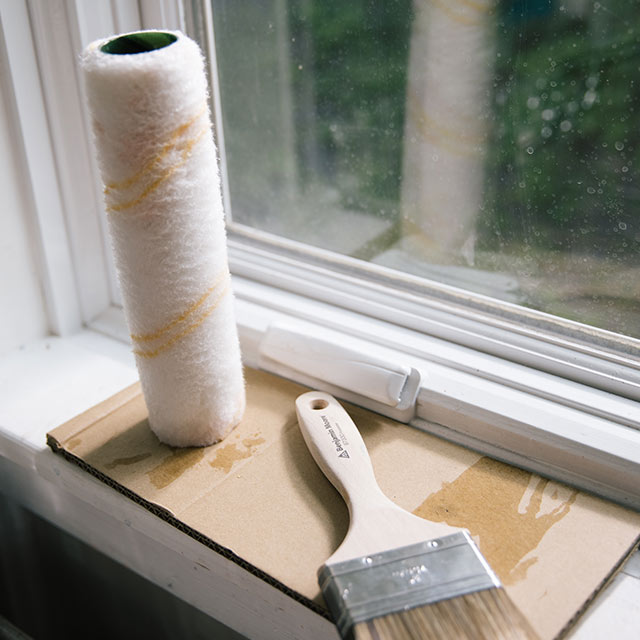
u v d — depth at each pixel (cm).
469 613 44
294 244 80
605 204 61
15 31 65
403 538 50
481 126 66
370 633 43
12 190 71
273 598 53
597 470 57
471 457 60
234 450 61
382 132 73
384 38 69
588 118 59
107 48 51
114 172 49
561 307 66
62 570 81
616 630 49
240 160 80
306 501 56
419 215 73
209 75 75
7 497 79
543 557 51
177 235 52
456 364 66
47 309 79
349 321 73
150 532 58
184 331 55
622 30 55
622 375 62
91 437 63
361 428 63
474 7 62
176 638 76
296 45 74
